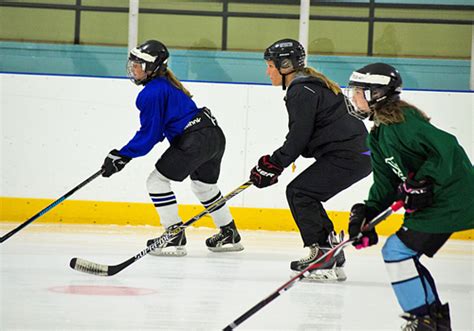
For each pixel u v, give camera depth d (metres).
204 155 13.19
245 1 18.64
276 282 11.08
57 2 18.53
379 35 18.73
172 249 13.84
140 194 17.69
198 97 17.78
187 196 17.69
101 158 17.69
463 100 18.05
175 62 18.78
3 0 18.52
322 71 18.78
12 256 12.61
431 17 18.67
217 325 8.09
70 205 17.62
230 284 10.77
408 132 7.00
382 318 8.73
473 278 12.31
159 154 17.64
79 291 9.76
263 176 11.20
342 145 11.36
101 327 7.77
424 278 7.13
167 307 8.93
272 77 11.86
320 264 7.30
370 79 7.46
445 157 6.82
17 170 17.58
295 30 18.69
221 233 14.27
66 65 18.66
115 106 17.72
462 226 7.00
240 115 17.83
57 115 17.62
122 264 10.91
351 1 18.62
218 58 18.78
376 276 11.95
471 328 8.43
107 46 18.66
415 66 18.78
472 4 18.61
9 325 7.72
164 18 18.69
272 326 8.13
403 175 7.33
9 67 18.64
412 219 7.05
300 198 11.35
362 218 7.53
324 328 8.12
